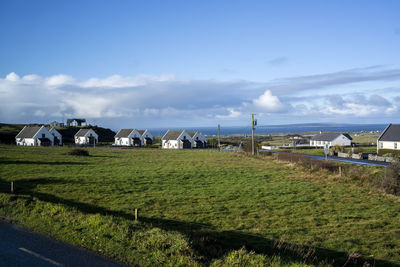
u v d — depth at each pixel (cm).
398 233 1494
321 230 1522
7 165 3447
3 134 10738
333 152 6688
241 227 1538
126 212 1717
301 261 1091
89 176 2858
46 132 9662
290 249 1235
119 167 3603
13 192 2041
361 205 2022
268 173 3378
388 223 1650
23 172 2986
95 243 1077
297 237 1411
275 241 1314
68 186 2367
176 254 995
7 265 887
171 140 10119
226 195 2253
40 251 1003
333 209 1920
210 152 6588
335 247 1311
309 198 2202
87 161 4169
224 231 1457
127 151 6569
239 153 6209
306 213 1823
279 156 5259
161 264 937
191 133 10681
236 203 2028
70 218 1336
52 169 3250
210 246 1135
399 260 1197
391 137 6425
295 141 14200
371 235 1463
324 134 11156
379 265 1150
